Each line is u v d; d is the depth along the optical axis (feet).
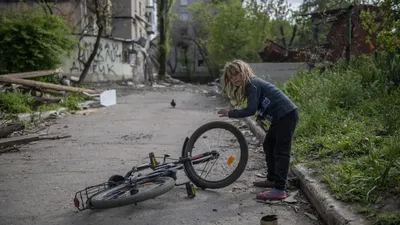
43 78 51.80
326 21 51.72
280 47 77.10
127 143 26.78
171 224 13.52
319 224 13.16
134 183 15.21
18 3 82.02
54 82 53.16
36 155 23.66
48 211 14.87
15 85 42.55
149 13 156.66
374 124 21.65
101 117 39.55
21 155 23.71
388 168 13.35
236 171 16.89
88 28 85.20
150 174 15.81
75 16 85.35
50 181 18.49
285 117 15.34
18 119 35.27
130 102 55.42
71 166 21.07
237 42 111.75
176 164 16.87
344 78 31.30
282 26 109.19
